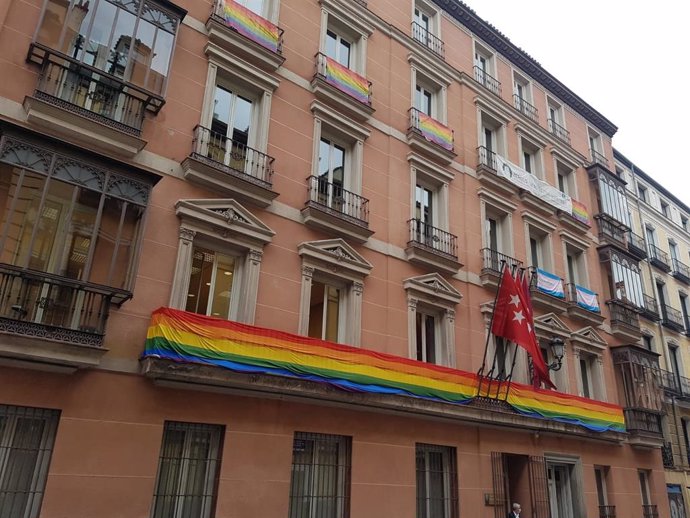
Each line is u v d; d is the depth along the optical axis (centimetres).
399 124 1741
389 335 1448
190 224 1159
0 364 886
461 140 1927
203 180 1202
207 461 1072
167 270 1107
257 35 1420
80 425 931
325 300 1392
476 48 2239
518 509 1467
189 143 1230
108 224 977
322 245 1367
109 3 1113
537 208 2114
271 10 1534
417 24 1970
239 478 1069
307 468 1205
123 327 1016
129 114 1114
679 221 3391
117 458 949
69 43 1046
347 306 1407
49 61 1019
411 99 1820
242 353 1063
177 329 1006
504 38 2289
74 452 913
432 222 1756
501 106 2162
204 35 1341
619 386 2112
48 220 912
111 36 1101
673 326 2755
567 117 2595
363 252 1480
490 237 1962
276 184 1353
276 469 1123
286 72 1488
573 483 1766
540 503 1584
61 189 934
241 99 1405
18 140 905
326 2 1664
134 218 1007
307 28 1596
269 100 1415
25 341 866
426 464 1419
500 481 1509
